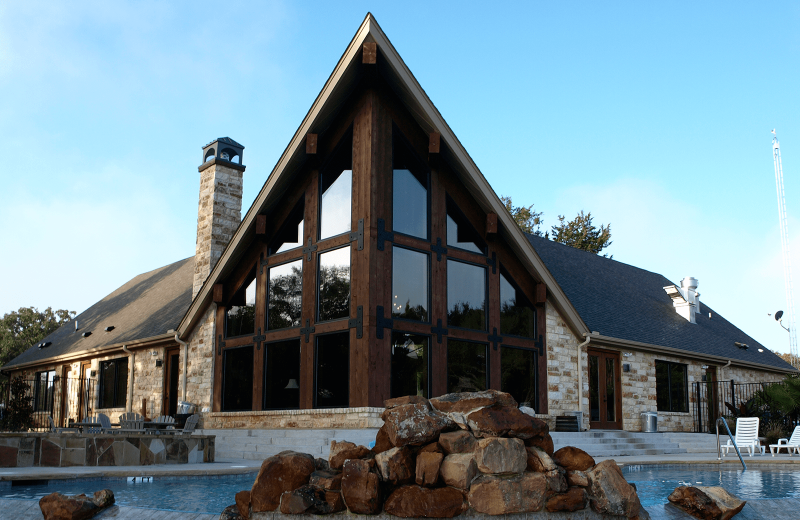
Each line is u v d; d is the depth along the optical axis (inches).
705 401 928.3
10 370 1204.5
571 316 722.8
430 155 612.4
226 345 695.1
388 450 221.0
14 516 258.8
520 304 690.8
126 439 447.2
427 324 586.2
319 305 596.1
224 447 601.0
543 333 700.7
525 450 219.9
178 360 798.5
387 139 587.2
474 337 625.3
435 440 221.6
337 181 608.1
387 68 581.9
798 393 765.9
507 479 213.0
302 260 621.3
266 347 645.9
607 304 908.0
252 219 663.8
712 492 258.5
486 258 656.4
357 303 553.3
